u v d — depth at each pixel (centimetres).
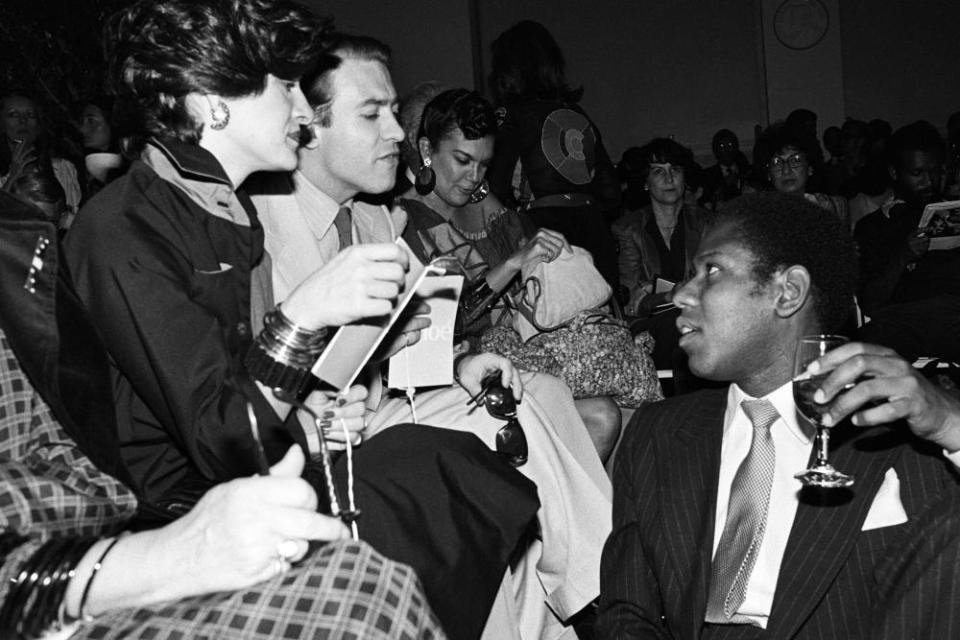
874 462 194
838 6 1181
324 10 1189
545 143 459
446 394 266
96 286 183
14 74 630
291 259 249
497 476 214
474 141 345
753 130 1218
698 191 768
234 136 205
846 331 358
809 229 205
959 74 1190
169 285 183
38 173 362
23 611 140
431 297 234
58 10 632
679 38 1228
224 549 140
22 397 162
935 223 419
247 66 199
